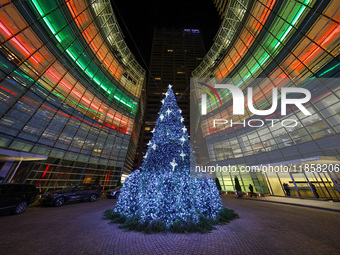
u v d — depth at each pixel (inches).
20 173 494.0
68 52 703.1
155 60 3309.5
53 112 616.7
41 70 571.2
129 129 1099.9
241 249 153.7
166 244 166.1
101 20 952.9
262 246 159.8
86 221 252.8
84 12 813.2
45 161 573.3
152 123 2600.9
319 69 510.3
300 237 182.5
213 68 1215.6
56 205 398.9
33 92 538.9
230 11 1090.7
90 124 813.2
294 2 595.8
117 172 954.7
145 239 179.3
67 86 694.5
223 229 216.8
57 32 638.5
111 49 1058.1
